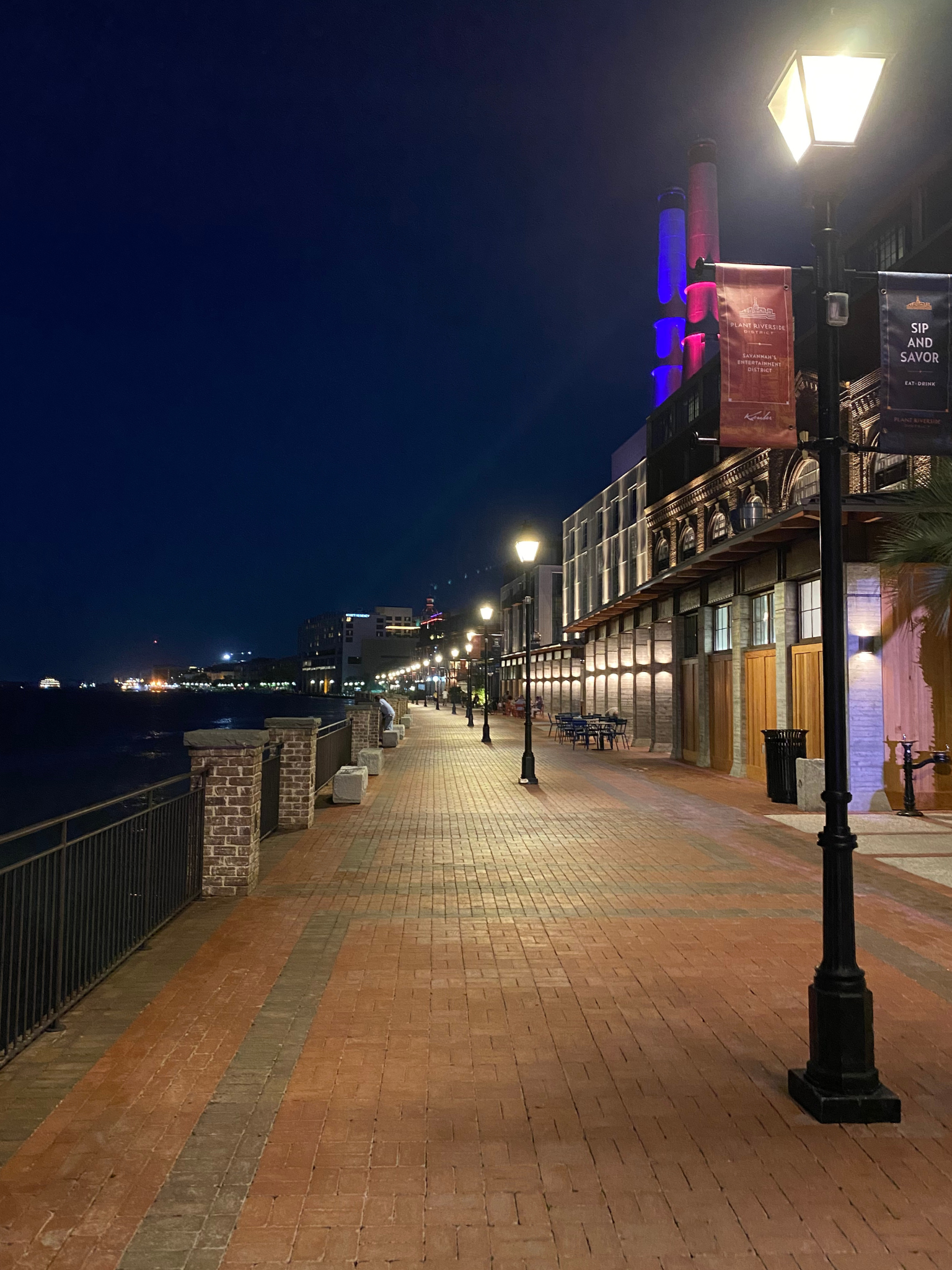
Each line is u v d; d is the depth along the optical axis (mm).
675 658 23656
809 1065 4281
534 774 17859
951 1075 4570
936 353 4984
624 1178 3607
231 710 157875
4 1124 4078
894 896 8438
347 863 10008
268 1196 3477
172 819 7676
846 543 14086
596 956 6582
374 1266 3051
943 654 14000
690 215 55969
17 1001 5008
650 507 41125
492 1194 3492
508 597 80125
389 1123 4066
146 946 6840
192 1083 4492
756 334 5172
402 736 32969
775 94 4715
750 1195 3480
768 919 7602
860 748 13898
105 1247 3164
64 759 56469
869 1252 3131
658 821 13008
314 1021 5309
